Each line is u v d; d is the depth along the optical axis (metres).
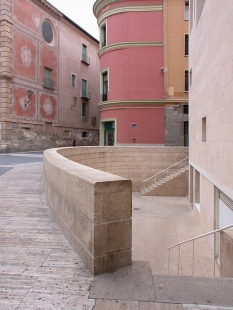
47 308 2.46
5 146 23.89
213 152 7.88
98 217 2.97
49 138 29.84
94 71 39.44
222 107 6.83
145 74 21.53
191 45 12.77
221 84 6.92
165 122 21.50
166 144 21.53
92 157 14.24
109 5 22.00
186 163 16.64
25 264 3.28
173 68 21.42
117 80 21.83
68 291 2.71
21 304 2.51
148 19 21.44
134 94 21.53
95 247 2.97
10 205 6.19
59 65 31.47
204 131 9.88
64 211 4.19
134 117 21.61
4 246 3.83
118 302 2.55
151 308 2.47
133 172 16.89
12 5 24.05
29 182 9.44
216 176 7.52
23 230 4.48
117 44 21.59
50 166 5.44
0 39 23.53
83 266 3.20
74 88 34.56
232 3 5.97
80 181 3.35
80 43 35.78
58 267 3.19
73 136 34.31
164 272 6.89
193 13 12.01
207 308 2.48
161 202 14.66
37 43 27.66
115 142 22.05
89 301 2.56
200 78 10.09
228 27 6.27
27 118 26.45
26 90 26.25
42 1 27.67
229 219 6.75
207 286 2.82
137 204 14.22
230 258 4.64
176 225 10.77
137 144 21.61
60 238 4.11
